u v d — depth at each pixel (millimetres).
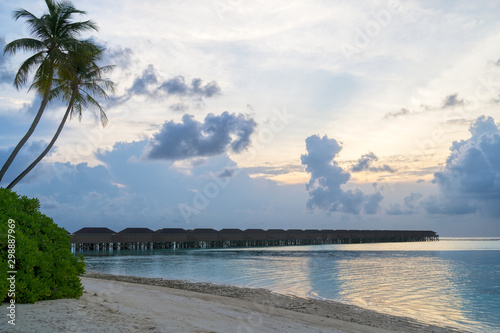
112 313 6688
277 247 109875
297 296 19750
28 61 21500
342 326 11211
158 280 25188
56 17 21766
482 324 15008
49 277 7078
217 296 16078
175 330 6180
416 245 129625
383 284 27344
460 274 35062
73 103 25062
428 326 13844
